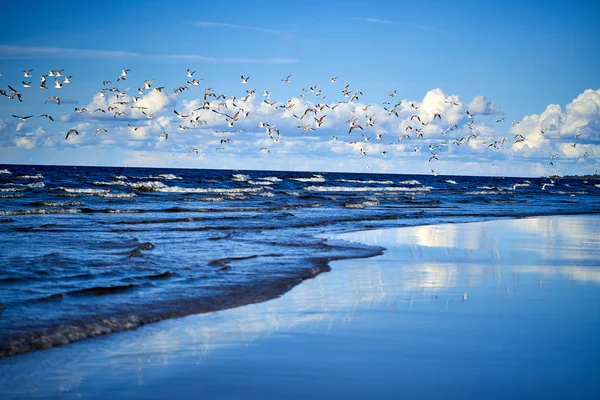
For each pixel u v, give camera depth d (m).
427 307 11.50
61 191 45.38
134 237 21.86
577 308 11.48
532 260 18.02
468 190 81.88
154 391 7.24
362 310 11.24
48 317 10.25
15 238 20.47
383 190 73.19
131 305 11.34
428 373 7.82
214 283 13.66
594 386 7.41
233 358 8.41
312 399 7.02
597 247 21.62
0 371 7.82
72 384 7.44
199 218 29.91
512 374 7.79
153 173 101.31
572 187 119.69
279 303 11.85
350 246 20.86
